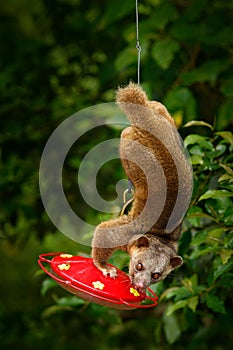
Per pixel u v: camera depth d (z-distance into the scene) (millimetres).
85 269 5191
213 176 6594
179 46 7910
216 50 8570
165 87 8445
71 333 10438
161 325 8492
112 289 4992
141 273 5188
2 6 11062
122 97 5484
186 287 6895
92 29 9750
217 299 6680
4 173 9602
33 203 10039
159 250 5297
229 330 8477
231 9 8477
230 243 5965
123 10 8031
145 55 8133
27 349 10312
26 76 10008
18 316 10445
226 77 7930
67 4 10445
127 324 10891
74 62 10359
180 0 8953
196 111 7633
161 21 7984
